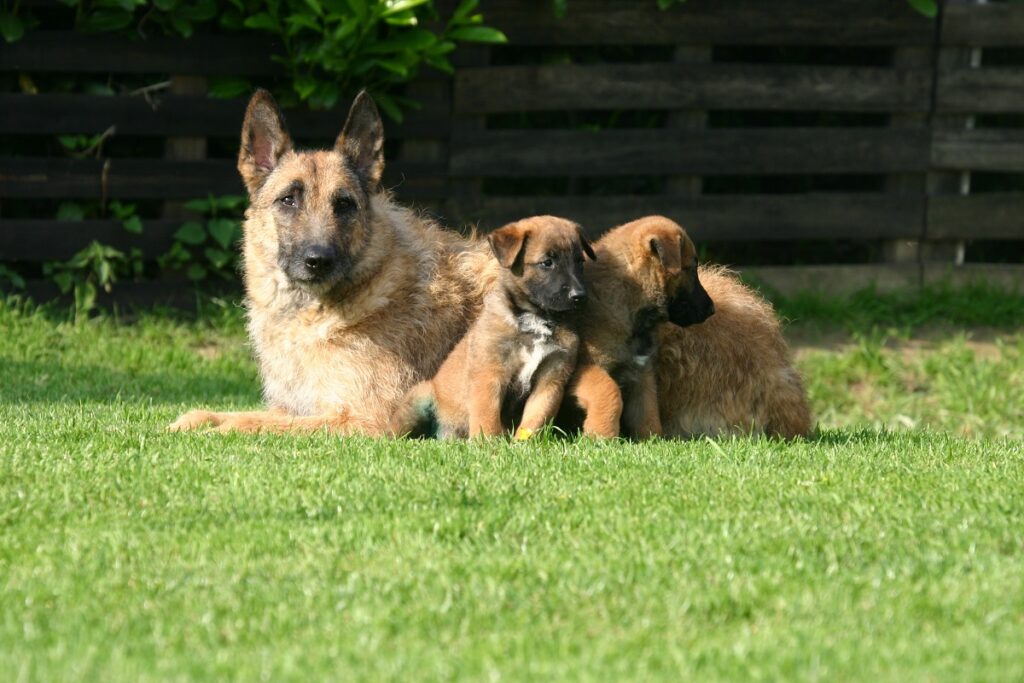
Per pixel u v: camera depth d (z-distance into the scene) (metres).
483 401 10.84
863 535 7.71
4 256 17.23
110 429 10.65
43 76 17.55
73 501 8.27
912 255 19.78
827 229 19.33
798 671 5.78
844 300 19.39
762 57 20.53
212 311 17.88
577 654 6.06
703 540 7.51
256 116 11.98
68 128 17.22
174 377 15.98
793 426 12.56
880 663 5.88
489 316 10.98
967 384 17.41
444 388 11.46
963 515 8.19
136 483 8.66
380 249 11.77
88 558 7.18
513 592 6.71
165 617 6.44
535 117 19.73
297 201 11.56
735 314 12.47
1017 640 6.17
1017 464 9.95
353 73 17.23
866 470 9.48
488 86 18.25
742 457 9.95
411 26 17.31
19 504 8.16
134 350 16.72
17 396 14.17
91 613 6.47
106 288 17.25
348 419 11.46
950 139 19.41
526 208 18.56
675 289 11.30
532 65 18.50
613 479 8.99
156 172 17.55
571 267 10.70
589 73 18.41
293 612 6.48
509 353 10.88
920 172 19.50
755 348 12.39
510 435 10.93
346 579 6.94
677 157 18.77
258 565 7.12
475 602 6.60
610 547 7.41
